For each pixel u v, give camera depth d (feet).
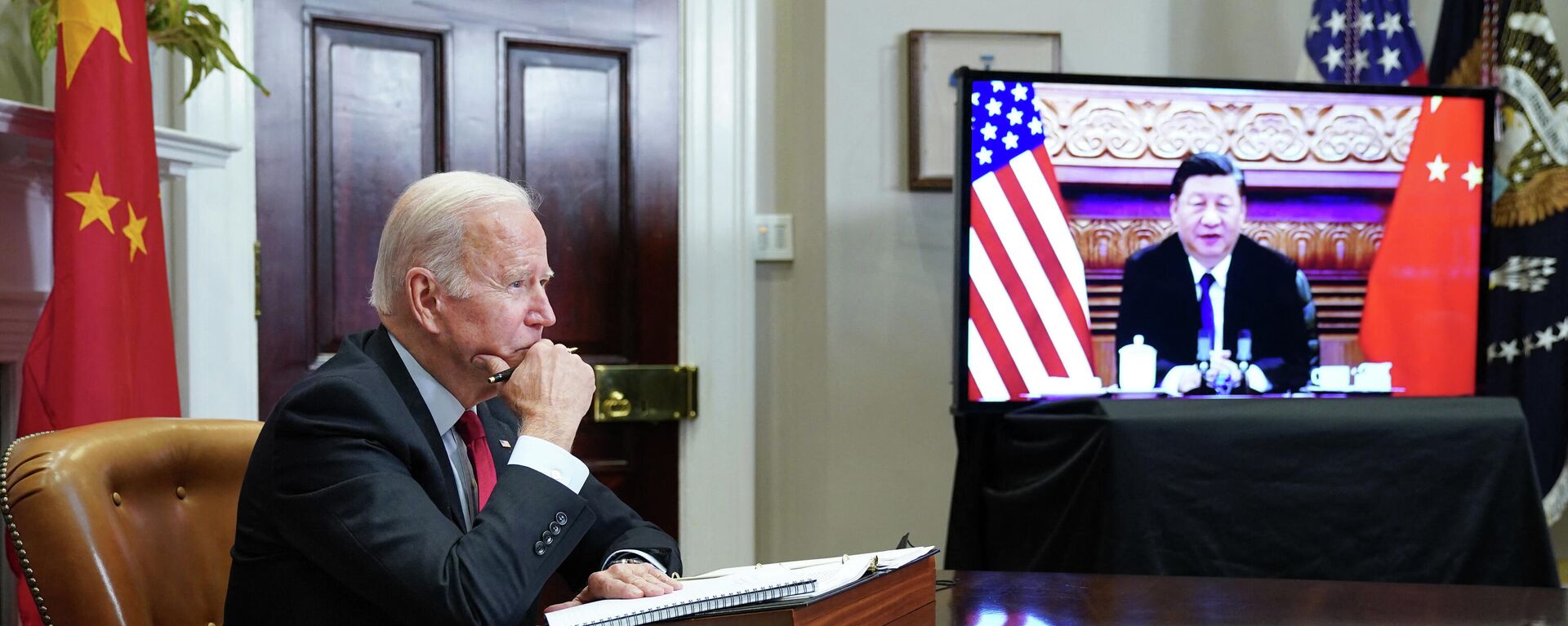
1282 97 9.00
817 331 10.24
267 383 8.86
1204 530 7.45
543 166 9.92
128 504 4.41
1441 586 5.09
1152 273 8.86
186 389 8.36
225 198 8.54
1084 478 7.61
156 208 6.77
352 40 9.25
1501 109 10.09
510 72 9.82
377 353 4.24
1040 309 8.72
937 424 10.35
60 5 6.34
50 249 7.21
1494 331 10.10
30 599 6.08
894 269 10.24
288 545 3.94
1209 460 7.48
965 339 8.64
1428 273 9.18
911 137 10.16
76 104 6.28
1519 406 7.78
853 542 10.21
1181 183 8.89
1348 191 9.08
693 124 10.27
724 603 3.56
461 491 4.37
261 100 8.84
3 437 7.09
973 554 8.75
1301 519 7.53
